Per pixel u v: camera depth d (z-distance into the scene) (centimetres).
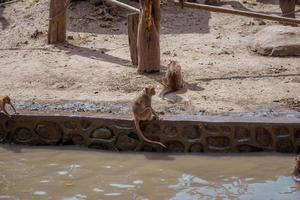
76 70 1678
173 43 1958
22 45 1944
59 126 1312
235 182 1105
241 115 1295
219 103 1384
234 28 2117
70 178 1139
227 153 1250
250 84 1527
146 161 1221
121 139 1280
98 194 1059
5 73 1666
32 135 1326
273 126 1234
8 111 1345
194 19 2214
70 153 1273
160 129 1264
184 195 1051
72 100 1434
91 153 1273
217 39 1995
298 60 1745
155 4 1583
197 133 1255
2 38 2016
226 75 1606
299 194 1044
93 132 1296
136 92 1485
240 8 2367
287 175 1131
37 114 1316
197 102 1391
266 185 1088
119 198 1041
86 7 2216
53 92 1504
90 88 1527
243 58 1778
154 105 1378
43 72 1666
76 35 2033
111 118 1280
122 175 1151
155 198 1039
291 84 1518
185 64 1716
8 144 1338
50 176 1151
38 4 2248
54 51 1870
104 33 2064
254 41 1873
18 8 2234
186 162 1209
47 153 1277
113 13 2189
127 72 1650
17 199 1042
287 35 1819
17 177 1147
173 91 1479
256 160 1209
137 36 1645
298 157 1115
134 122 1260
